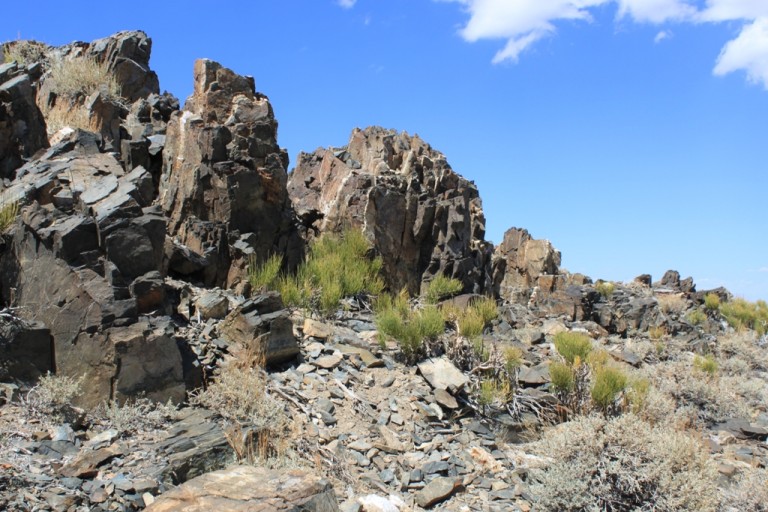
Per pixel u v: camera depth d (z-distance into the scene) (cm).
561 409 1167
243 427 839
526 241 2494
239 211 1348
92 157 1188
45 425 770
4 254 966
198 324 1070
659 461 920
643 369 1684
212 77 1484
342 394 1050
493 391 1146
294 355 1109
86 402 838
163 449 767
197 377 927
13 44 1825
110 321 855
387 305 1438
